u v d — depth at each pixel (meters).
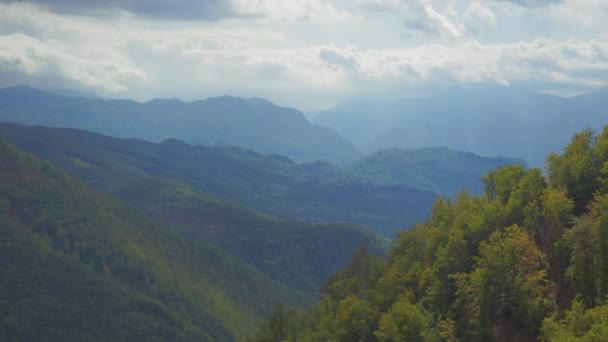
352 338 148.50
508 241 120.31
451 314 127.38
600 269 105.81
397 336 127.06
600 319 92.38
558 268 121.56
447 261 137.38
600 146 139.00
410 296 142.75
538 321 110.19
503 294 114.56
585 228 110.12
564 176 142.88
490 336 114.94
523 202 141.88
